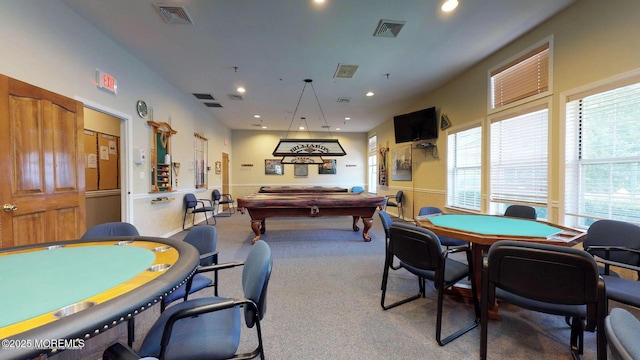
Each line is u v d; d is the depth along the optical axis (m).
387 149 7.51
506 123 3.44
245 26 2.90
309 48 3.39
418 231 1.75
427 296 2.34
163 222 4.52
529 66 3.09
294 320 1.96
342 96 5.39
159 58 3.68
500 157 3.54
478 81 3.89
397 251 1.93
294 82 4.60
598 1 2.35
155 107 4.21
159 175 4.30
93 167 4.28
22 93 2.07
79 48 2.72
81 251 1.38
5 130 1.95
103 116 4.50
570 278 1.22
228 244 4.08
